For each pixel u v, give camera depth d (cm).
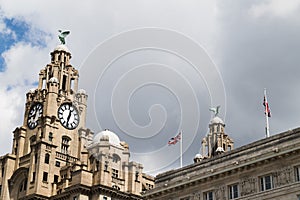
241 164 5616
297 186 5041
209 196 5925
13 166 10044
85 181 8688
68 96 10556
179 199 6231
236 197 5616
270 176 5372
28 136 10256
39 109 10300
